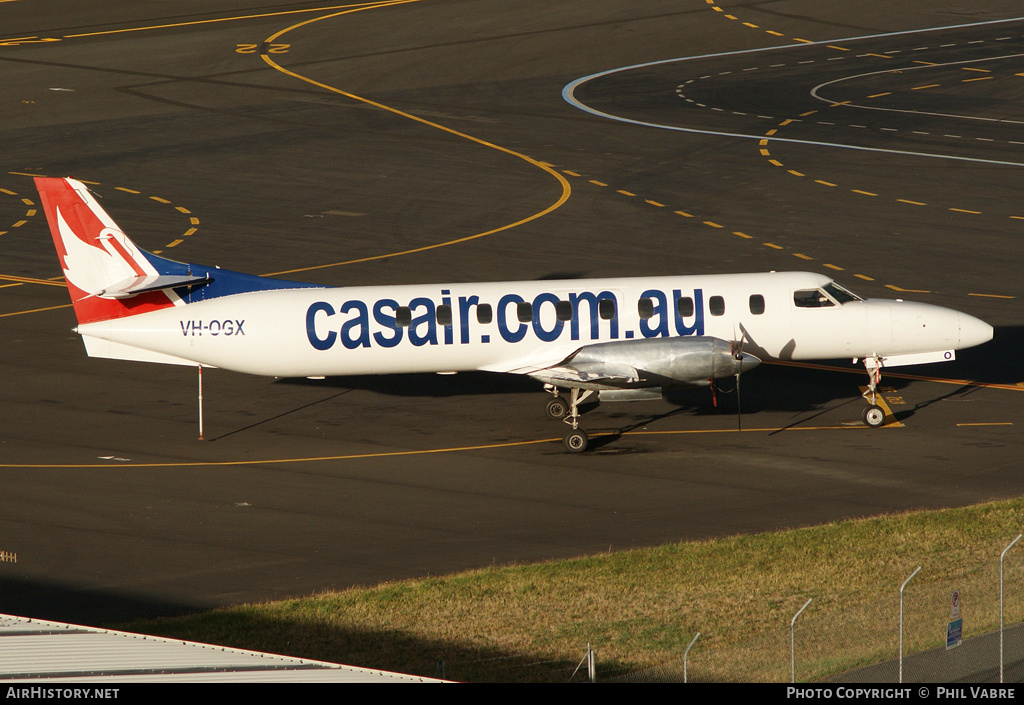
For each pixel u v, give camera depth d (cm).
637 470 11912
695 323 12925
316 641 8162
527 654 7875
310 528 10531
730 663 7144
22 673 6394
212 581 9419
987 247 18900
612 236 19475
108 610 8875
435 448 12612
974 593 7912
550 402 13488
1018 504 10575
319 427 13262
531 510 10906
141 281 12912
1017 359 15012
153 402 14012
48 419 13388
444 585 9138
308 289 13175
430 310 12912
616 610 8581
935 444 12444
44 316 16738
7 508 10956
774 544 9819
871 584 8862
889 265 18088
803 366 15188
